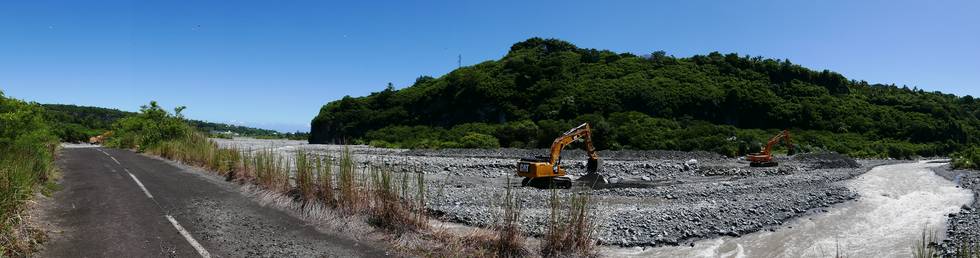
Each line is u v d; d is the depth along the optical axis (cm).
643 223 1172
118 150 3434
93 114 9906
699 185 2134
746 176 2795
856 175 2833
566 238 862
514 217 860
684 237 1088
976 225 1256
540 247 870
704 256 969
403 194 983
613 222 1170
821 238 1162
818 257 1008
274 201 1152
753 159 3409
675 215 1287
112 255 758
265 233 905
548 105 6372
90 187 1394
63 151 3166
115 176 1666
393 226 913
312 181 1134
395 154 4047
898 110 7088
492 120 6731
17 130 1588
